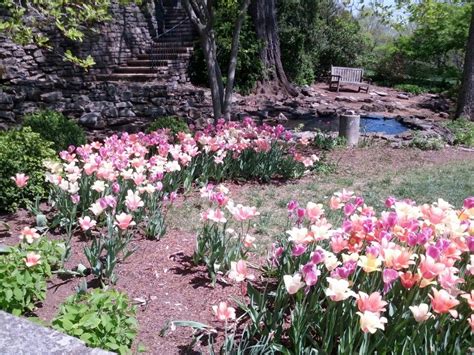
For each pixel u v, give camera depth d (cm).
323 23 2452
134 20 1702
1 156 505
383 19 1125
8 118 938
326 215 541
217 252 378
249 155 686
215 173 657
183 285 372
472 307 239
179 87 1380
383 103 1803
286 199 609
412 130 1188
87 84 1105
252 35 1742
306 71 2200
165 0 2006
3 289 298
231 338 267
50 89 1078
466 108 1363
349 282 259
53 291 354
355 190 670
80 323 262
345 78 2233
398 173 786
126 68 1588
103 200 377
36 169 527
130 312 296
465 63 1360
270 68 1791
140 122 1024
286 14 2145
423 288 269
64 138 716
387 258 260
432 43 2677
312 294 287
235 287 371
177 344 299
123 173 455
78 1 606
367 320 223
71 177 436
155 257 417
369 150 952
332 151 929
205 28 898
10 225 478
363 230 296
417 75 2795
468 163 885
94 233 459
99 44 1535
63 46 1398
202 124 1060
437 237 312
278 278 367
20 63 1250
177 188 587
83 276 375
